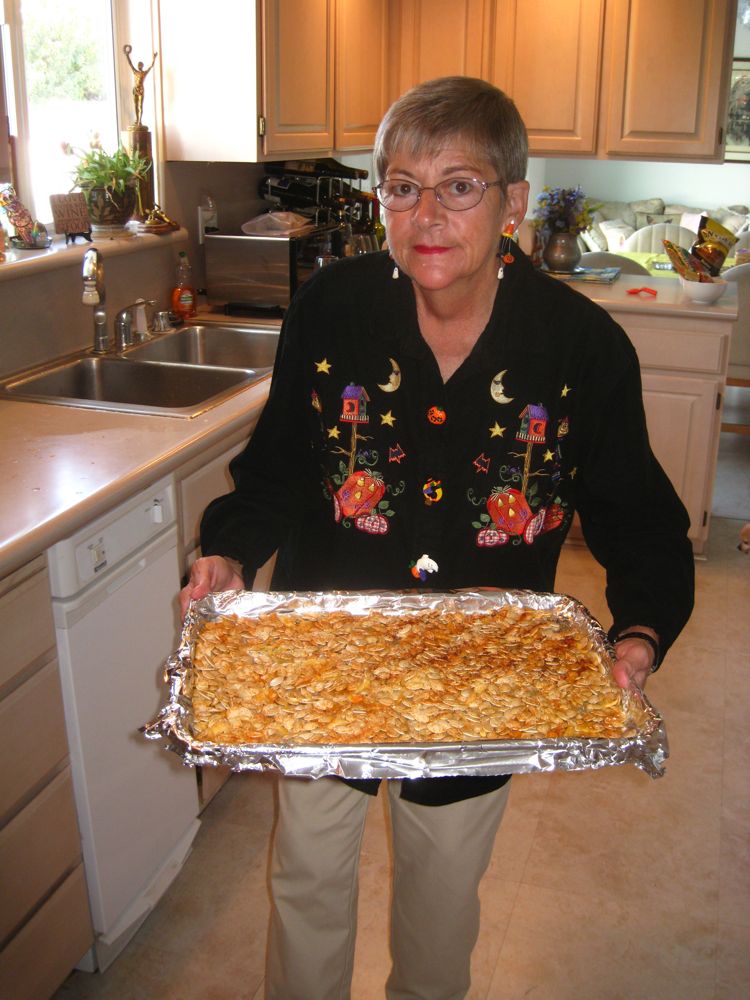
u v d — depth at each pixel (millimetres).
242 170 3232
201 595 1207
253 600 1306
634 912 1874
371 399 1226
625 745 1018
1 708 1355
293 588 1416
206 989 1692
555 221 3609
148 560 1699
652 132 3449
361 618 1296
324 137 3086
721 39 3301
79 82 2604
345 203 3410
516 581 1305
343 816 1257
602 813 2160
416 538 1259
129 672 1668
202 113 2717
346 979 1376
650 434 3336
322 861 1265
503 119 1059
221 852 2023
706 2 3266
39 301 2295
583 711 1125
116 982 1701
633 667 1100
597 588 3250
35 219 2459
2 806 1384
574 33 3395
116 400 2441
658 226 7262
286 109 2812
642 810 2172
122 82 2736
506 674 1187
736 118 7965
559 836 2084
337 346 1230
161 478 1720
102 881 1649
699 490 3350
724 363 3197
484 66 3500
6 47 2291
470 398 1187
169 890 1915
